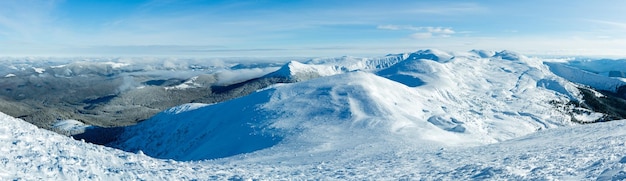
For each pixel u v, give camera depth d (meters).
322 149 43.97
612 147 20.28
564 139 29.97
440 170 20.72
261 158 37.22
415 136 51.28
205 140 73.12
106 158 19.19
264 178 19.88
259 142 56.03
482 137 57.97
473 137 56.97
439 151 31.34
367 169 23.28
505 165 18.72
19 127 21.38
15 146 16.97
